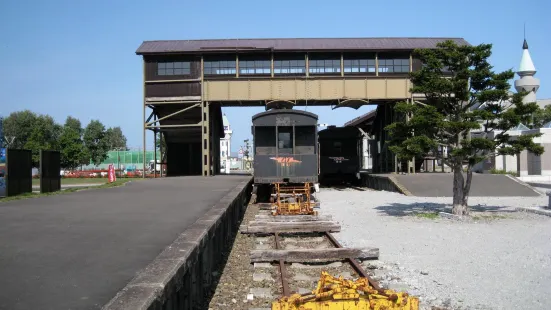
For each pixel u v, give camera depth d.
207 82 33.19
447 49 16.30
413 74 16.83
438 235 12.62
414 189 26.88
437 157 16.47
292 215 16.67
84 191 19.73
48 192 19.64
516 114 15.15
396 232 13.31
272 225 14.02
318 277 8.49
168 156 39.53
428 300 6.85
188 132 37.97
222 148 108.38
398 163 36.50
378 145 44.19
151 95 33.50
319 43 34.66
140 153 85.75
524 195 24.62
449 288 7.45
